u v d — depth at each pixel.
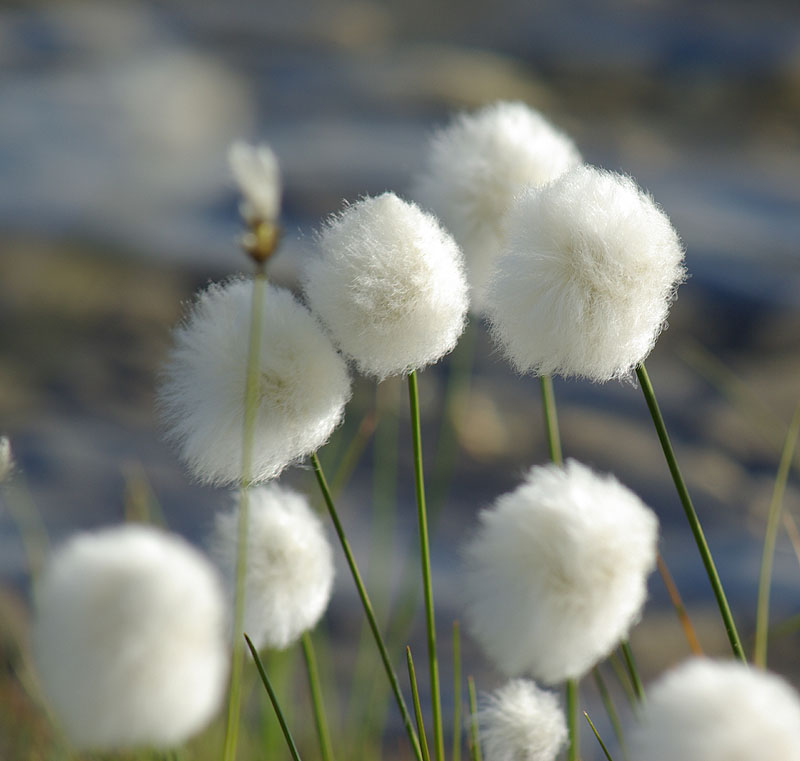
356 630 1.17
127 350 2.12
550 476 0.47
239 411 0.46
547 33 5.08
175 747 0.49
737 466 1.81
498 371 2.11
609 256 0.45
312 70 4.55
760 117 4.41
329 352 0.46
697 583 1.36
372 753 0.65
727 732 0.40
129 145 3.62
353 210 0.46
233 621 0.48
